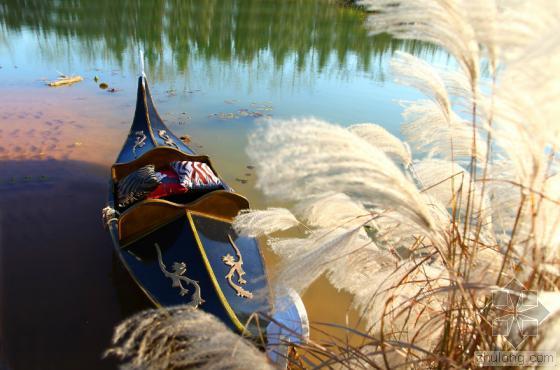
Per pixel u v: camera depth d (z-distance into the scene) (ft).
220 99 31.09
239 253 12.01
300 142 5.20
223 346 5.77
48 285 13.69
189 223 12.28
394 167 5.56
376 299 8.00
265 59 44.14
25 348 11.54
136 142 17.92
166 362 6.07
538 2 4.19
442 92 7.00
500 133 5.16
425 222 5.59
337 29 60.90
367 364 6.87
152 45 45.19
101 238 16.02
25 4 58.54
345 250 7.30
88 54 40.16
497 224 7.34
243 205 13.09
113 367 11.17
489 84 5.22
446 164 8.91
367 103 32.07
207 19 58.80
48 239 15.74
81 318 12.57
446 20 5.58
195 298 10.50
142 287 11.07
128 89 31.73
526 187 5.36
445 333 6.31
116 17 55.72
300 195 5.79
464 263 6.68
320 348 6.78
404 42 52.65
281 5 73.72
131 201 13.66
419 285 8.23
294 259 6.60
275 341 8.34
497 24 4.59
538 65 3.73
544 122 4.22
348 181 5.23
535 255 5.48
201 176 14.34
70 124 25.12
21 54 38.34
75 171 20.33
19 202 17.70
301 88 35.06
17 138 22.91
